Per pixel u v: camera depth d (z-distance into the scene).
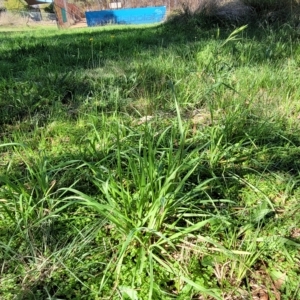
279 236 1.31
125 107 2.68
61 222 1.49
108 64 4.13
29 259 1.29
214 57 3.71
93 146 1.84
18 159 2.00
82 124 2.43
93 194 1.66
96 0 21.78
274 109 2.49
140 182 1.35
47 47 5.73
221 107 2.58
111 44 5.79
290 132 2.20
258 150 1.99
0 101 2.80
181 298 1.12
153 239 1.34
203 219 1.46
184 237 1.36
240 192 1.66
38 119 2.50
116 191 1.32
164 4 17.03
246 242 1.33
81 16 21.70
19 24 25.22
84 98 2.96
